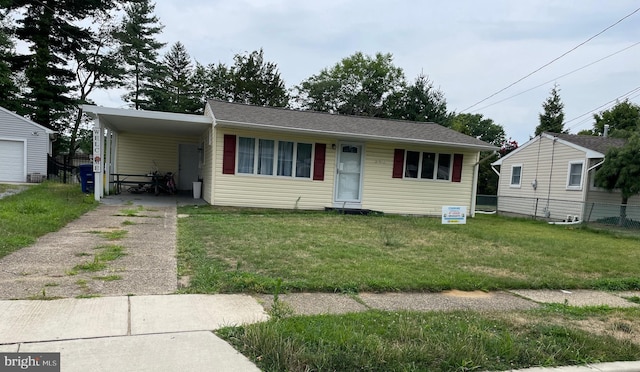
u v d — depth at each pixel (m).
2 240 5.41
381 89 39.62
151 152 15.85
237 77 33.19
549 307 4.12
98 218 8.23
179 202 12.05
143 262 4.82
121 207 10.14
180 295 3.71
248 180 11.57
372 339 2.86
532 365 2.77
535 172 18.11
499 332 3.29
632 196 14.78
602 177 14.27
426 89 34.03
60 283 3.86
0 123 18.27
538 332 3.33
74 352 2.48
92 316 3.07
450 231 9.38
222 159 11.28
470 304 4.09
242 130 11.42
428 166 13.20
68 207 9.23
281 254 5.56
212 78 35.12
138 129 14.29
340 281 4.36
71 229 6.86
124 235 6.49
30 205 8.37
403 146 12.90
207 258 5.15
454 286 4.62
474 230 9.83
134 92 31.38
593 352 3.00
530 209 16.91
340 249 6.20
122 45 29.28
